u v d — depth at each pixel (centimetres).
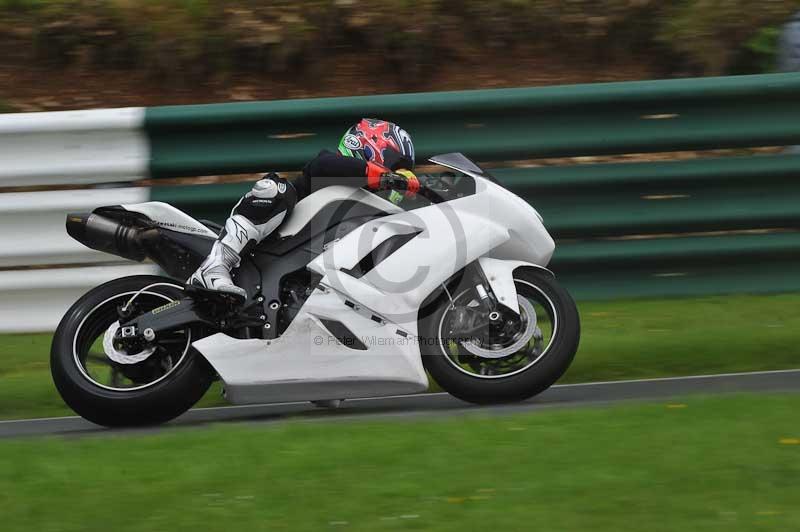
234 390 1911
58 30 3181
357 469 1488
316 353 1928
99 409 1895
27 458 1593
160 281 1991
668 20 3266
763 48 3184
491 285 1953
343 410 2108
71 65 3192
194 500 1387
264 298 1964
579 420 1698
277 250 1991
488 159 2705
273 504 1370
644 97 2677
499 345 1970
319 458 1532
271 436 1658
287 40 3173
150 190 2644
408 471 1475
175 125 2625
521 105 2673
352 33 3222
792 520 1279
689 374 2286
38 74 3180
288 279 1989
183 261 2044
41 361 2488
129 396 1898
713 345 2425
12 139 2602
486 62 3259
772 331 2505
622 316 2642
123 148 2634
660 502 1342
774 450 1516
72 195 2614
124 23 3178
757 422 1653
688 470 1445
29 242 2617
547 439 1596
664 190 2723
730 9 3209
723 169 2714
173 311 1931
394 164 2025
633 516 1303
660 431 1620
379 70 3219
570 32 3272
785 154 2733
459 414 1867
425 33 3203
